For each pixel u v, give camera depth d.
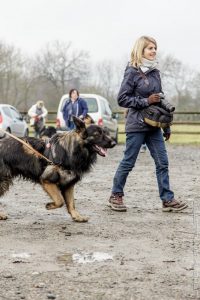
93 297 4.41
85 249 5.91
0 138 7.68
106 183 11.36
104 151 7.32
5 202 8.83
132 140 7.82
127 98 7.62
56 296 4.42
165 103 7.58
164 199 8.09
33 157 7.32
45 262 5.38
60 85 58.03
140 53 7.69
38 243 6.14
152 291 4.57
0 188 7.55
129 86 7.68
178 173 13.54
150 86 7.68
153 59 7.74
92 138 7.25
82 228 6.95
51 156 7.21
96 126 7.30
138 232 6.75
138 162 16.75
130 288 4.64
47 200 9.06
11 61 56.12
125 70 7.83
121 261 5.46
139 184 11.29
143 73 7.69
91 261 5.44
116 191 8.12
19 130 22.89
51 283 4.74
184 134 32.09
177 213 8.00
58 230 6.81
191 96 47.56
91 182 11.52
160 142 7.91
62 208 8.34
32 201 8.95
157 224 7.23
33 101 57.28
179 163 16.53
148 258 5.58
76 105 14.48
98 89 54.25
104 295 4.45
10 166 7.45
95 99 21.39
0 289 4.57
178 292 4.55
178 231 6.82
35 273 5.02
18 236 6.47
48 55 57.97
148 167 15.05
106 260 5.49
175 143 28.61
